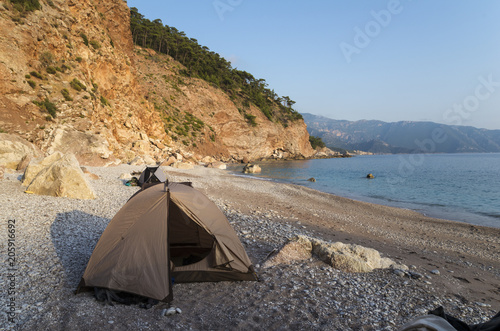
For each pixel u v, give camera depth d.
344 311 5.20
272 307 5.23
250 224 11.49
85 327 4.31
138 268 5.46
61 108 30.81
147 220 5.96
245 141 96.69
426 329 2.69
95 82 41.56
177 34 119.12
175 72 96.69
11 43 28.03
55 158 15.05
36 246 7.12
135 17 110.25
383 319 5.00
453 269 8.80
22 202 10.84
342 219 15.91
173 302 5.35
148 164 40.44
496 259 10.62
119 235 5.79
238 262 6.38
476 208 21.70
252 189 24.73
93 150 31.16
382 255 9.48
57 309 4.69
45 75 31.09
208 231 6.43
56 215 9.82
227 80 115.38
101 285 5.23
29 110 27.83
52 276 5.77
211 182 26.69
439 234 14.25
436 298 6.02
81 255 6.98
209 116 90.50
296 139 119.19
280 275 6.68
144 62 93.06
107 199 13.72
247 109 107.19
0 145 19.39
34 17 30.58
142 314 4.86
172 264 6.21
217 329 4.52
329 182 37.97
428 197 26.58
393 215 18.52
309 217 15.33
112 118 43.16
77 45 38.53
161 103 79.31
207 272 6.26
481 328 2.85
